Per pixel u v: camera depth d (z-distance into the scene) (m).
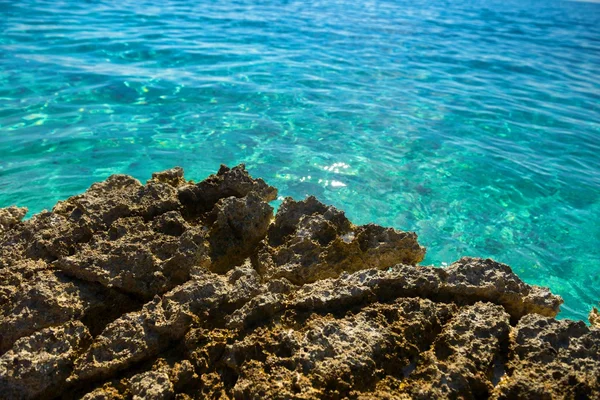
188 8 25.86
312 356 3.99
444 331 4.30
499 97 15.90
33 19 20.36
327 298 4.61
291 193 9.45
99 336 4.30
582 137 13.06
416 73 17.95
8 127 11.22
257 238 5.91
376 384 3.94
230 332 4.32
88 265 4.85
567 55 22.23
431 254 8.18
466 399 3.78
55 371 4.08
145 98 13.51
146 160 10.28
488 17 30.75
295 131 12.09
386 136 12.20
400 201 9.52
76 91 13.55
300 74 16.62
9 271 4.91
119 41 18.48
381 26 25.48
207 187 6.28
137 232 5.36
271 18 25.23
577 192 10.30
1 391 3.93
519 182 10.51
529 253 8.38
